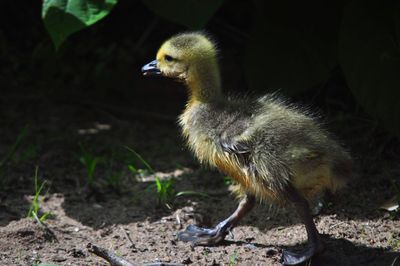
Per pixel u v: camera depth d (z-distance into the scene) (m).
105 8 8.66
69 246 7.98
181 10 9.00
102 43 14.45
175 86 13.64
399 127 8.98
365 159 10.11
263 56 10.02
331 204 8.83
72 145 11.30
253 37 10.09
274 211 8.85
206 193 9.47
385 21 9.16
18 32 14.81
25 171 10.23
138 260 7.59
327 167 7.30
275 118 7.46
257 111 7.60
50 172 10.23
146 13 14.86
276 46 10.01
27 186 9.73
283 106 7.96
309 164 7.20
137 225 8.55
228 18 14.24
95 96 13.20
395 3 9.20
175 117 12.30
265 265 7.43
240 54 13.86
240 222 8.64
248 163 7.34
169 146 11.28
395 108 8.97
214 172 10.17
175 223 8.59
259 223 8.59
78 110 12.79
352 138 10.73
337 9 9.96
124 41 14.41
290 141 7.25
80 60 14.05
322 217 8.59
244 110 7.65
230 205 9.12
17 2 14.98
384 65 9.03
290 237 8.15
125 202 9.24
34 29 14.73
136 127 12.15
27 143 11.34
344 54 9.21
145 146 11.30
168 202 9.10
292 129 7.36
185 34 8.49
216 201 9.26
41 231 8.23
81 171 10.31
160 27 14.64
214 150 7.55
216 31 14.34
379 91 9.03
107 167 10.47
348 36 9.23
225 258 7.63
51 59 13.61
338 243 7.91
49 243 8.05
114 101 13.05
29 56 14.21
